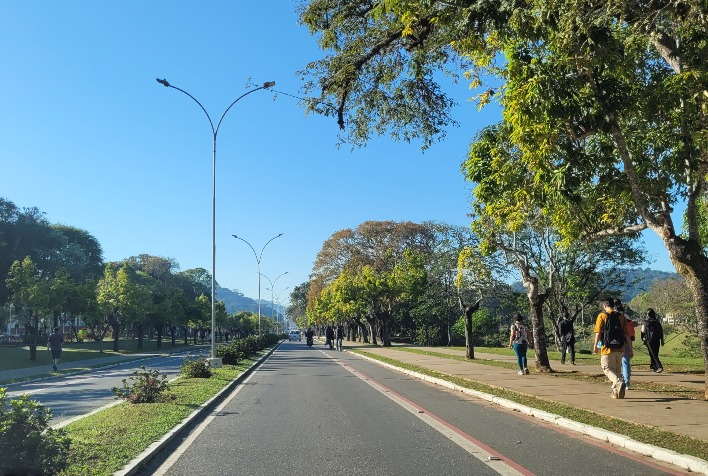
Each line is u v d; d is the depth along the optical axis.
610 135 12.98
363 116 13.89
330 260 72.31
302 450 8.59
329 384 19.05
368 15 12.48
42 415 6.64
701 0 8.83
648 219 11.88
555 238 21.09
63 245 64.75
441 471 7.25
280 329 170.38
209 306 87.88
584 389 14.36
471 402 14.05
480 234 19.67
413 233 66.56
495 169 14.33
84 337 81.56
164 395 13.77
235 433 10.06
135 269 98.31
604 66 9.89
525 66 9.93
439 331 64.00
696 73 10.26
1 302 52.56
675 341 39.78
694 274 11.71
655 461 7.60
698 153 11.23
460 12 10.41
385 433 9.92
